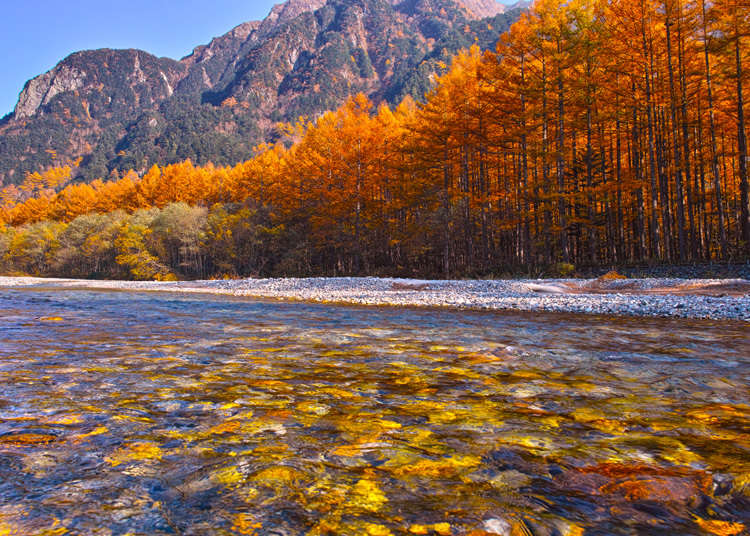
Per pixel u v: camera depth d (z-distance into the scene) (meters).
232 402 2.73
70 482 1.59
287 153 52.75
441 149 28.11
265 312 10.13
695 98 21.38
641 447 1.98
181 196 56.94
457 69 28.19
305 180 40.53
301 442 2.04
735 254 18.88
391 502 1.45
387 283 19.70
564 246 22.02
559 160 21.91
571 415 2.49
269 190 48.47
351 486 1.57
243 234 41.69
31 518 1.32
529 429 2.24
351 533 1.24
